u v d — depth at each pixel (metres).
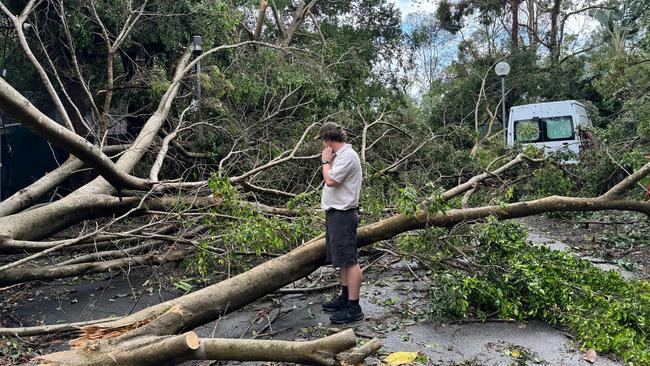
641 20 13.38
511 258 4.39
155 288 5.18
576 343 3.57
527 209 5.25
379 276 5.32
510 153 8.05
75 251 5.83
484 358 3.36
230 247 4.67
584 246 6.71
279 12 15.20
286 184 7.27
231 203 4.84
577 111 12.70
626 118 8.84
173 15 8.67
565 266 4.44
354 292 4.03
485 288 4.06
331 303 4.36
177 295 4.99
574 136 12.33
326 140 3.97
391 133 8.54
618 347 3.35
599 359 3.31
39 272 4.66
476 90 19.11
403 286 4.94
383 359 3.34
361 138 8.18
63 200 5.10
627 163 7.26
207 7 9.12
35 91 10.09
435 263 4.66
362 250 5.65
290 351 2.95
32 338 3.88
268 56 9.06
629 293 4.06
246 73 8.67
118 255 5.29
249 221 4.57
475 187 6.42
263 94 8.80
